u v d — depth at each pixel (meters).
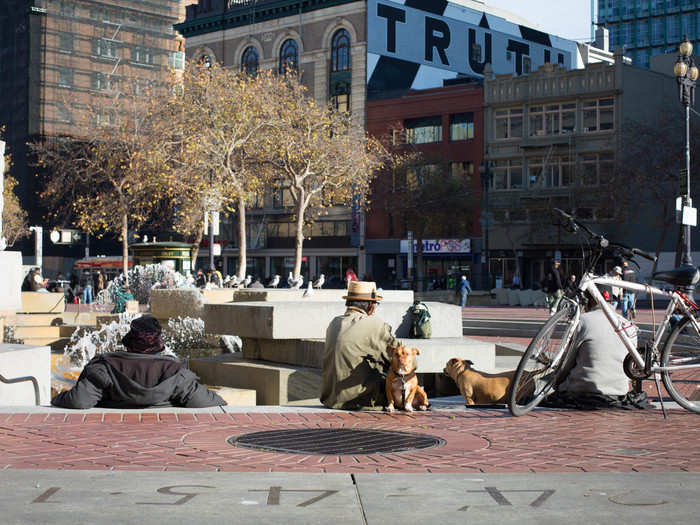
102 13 98.06
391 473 4.69
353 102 67.31
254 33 74.19
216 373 11.10
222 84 40.06
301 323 10.52
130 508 3.84
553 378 7.25
